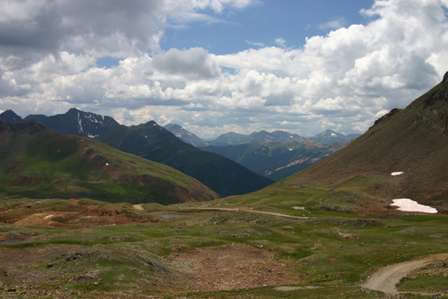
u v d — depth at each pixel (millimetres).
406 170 184000
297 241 83562
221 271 63469
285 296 44531
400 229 93312
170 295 46688
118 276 52062
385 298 40312
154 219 116875
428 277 51188
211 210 139000
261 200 160375
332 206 135625
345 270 60250
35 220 108438
